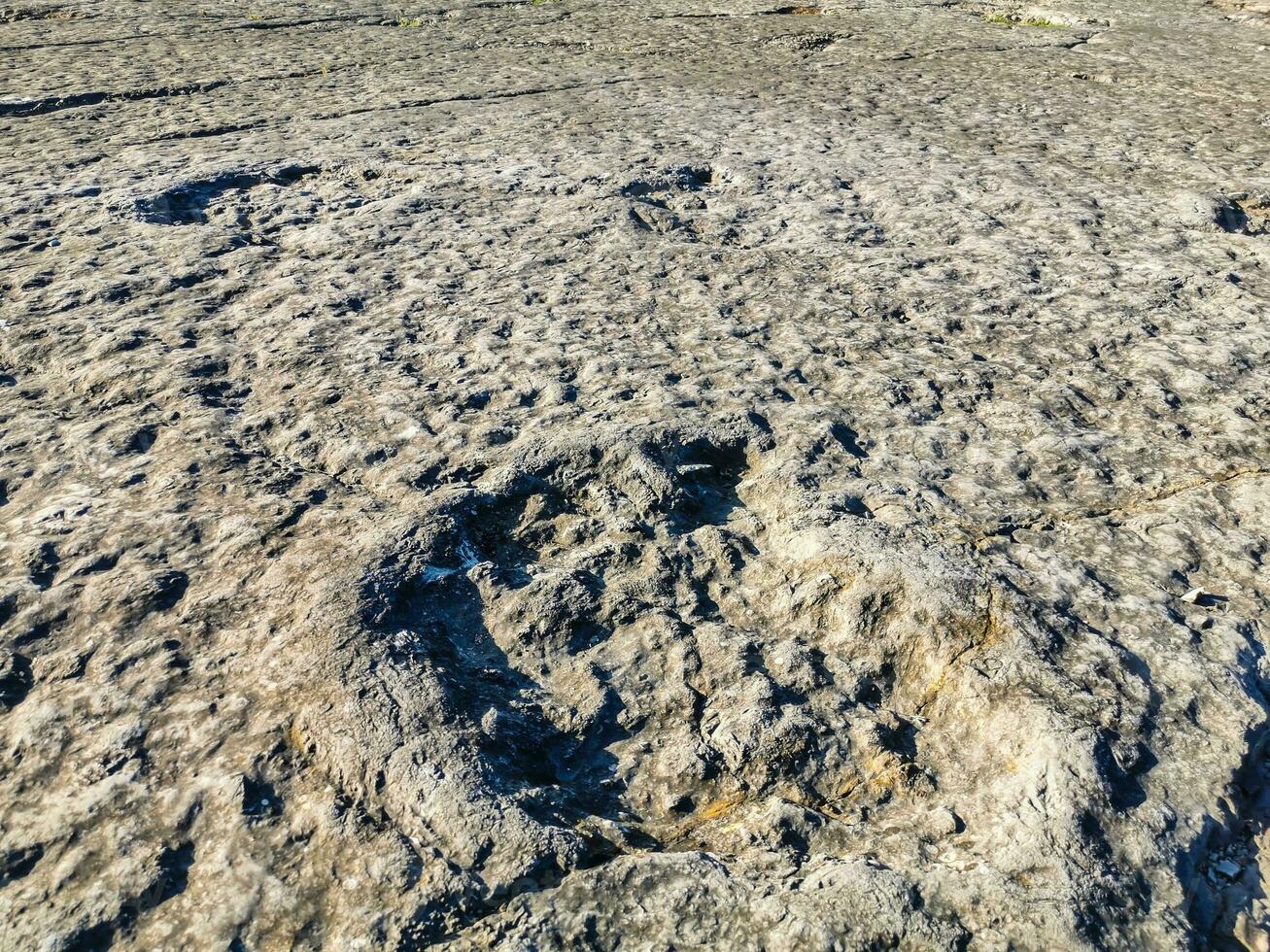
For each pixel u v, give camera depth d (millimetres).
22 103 5496
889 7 9117
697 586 2244
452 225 3988
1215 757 1864
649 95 6012
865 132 5285
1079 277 3664
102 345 3039
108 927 1554
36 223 3875
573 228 3977
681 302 3420
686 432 2623
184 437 2635
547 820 1728
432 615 2113
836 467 2570
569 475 2514
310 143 4918
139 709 1870
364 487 2477
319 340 3105
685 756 1878
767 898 1597
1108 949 1561
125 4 8664
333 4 8922
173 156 4637
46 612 2074
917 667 2041
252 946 1532
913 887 1612
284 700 1877
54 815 1699
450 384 2887
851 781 1848
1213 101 6008
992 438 2734
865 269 3689
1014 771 1815
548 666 2055
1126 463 2660
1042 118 5648
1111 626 2123
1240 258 3842
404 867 1613
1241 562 2332
